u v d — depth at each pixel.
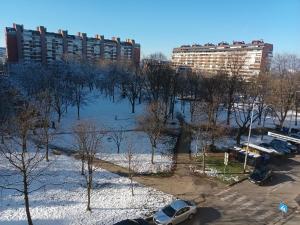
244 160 36.75
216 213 24.50
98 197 26.69
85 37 137.38
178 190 28.77
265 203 26.66
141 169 33.75
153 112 43.78
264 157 37.00
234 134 50.53
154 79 59.19
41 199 25.91
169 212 22.66
